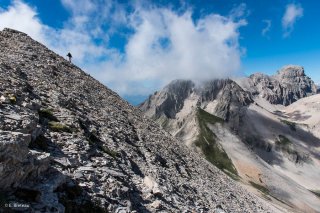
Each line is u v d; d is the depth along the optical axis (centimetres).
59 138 2322
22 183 1419
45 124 2461
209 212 3422
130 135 4219
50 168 1667
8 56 4497
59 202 1497
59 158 1986
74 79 5619
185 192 3519
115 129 3934
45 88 3691
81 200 1678
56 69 5438
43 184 1515
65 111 3136
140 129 5291
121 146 3394
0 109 1983
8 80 3030
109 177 2178
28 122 1925
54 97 3469
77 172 1945
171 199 2775
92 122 3516
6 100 2223
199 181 4750
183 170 4625
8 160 1323
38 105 2656
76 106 3753
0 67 3428
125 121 4984
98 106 4747
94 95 5428
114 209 1808
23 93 2823
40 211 1338
